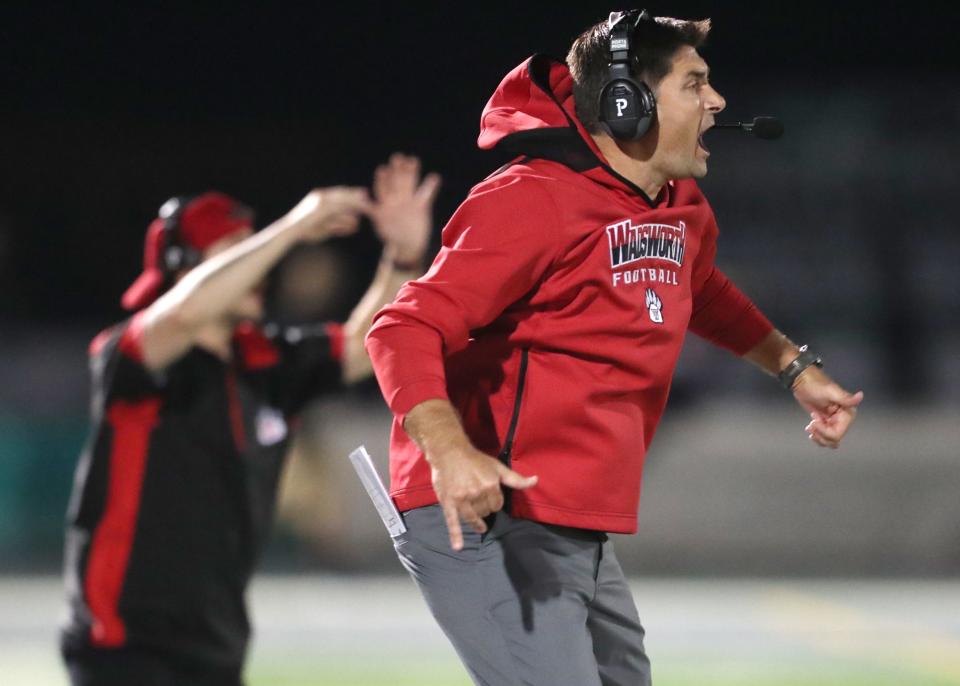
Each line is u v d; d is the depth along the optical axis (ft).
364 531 148.46
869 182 214.28
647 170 37.01
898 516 154.81
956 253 211.00
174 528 46.39
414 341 33.53
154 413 46.80
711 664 96.94
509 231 34.42
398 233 52.19
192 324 46.42
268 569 145.89
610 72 36.11
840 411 43.83
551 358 35.63
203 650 46.50
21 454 156.87
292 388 50.47
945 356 206.49
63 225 220.23
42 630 109.81
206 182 224.74
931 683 90.79
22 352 186.09
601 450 35.55
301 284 187.73
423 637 106.93
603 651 38.22
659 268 36.35
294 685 88.33
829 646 103.91
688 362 171.83
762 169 215.10
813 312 208.95
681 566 154.51
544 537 35.65
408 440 37.60
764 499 155.53
